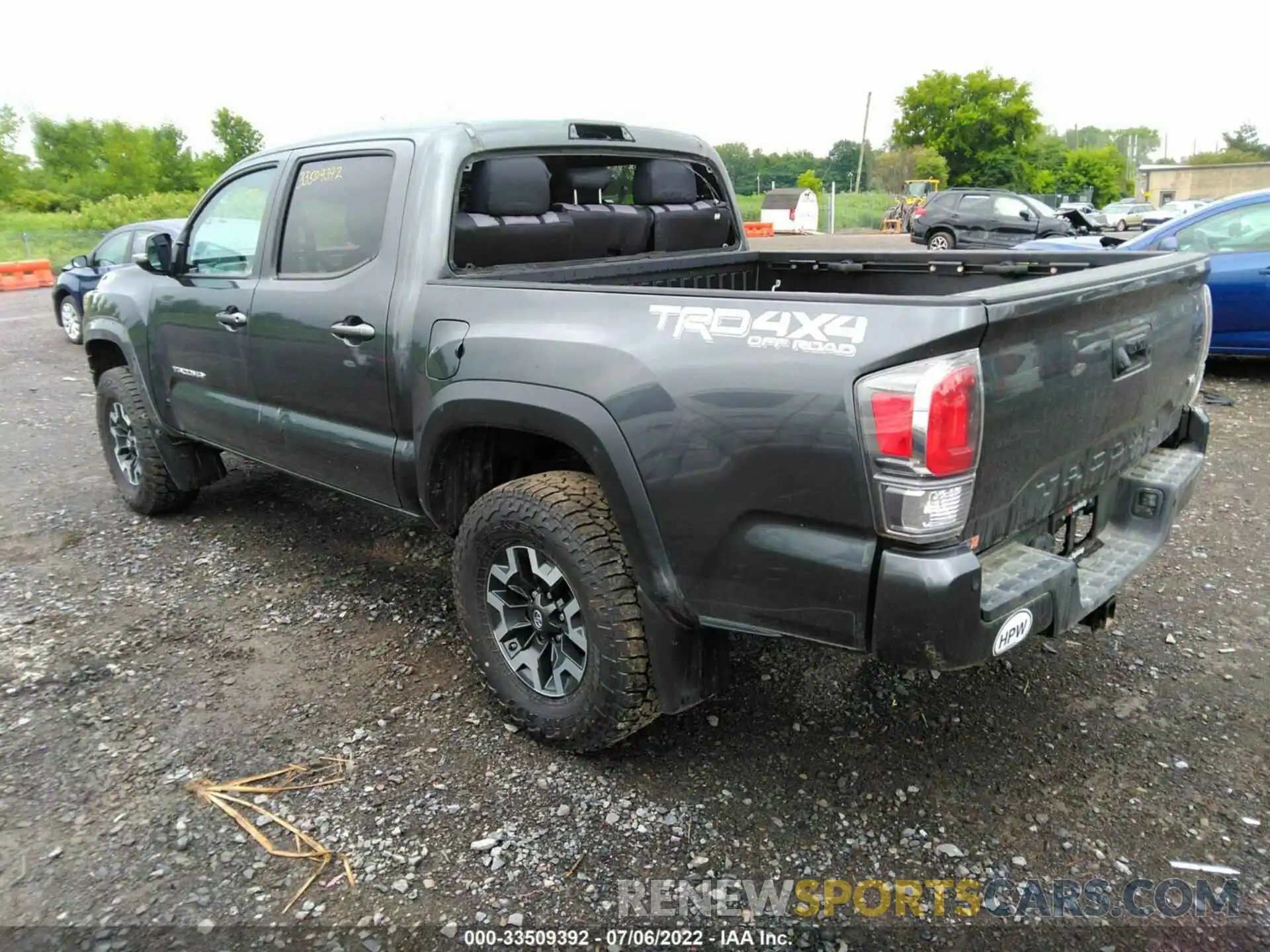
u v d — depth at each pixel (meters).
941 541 2.03
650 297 2.43
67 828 2.55
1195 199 69.25
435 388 2.93
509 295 2.77
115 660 3.46
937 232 20.38
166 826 2.56
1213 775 2.71
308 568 4.31
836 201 46.69
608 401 2.43
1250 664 3.29
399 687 3.27
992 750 2.86
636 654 2.56
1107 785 2.69
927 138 64.56
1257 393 7.12
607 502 2.63
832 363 2.05
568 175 3.72
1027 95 62.41
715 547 2.31
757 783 2.73
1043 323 2.14
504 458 3.15
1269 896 2.27
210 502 5.22
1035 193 66.31
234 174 4.00
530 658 2.88
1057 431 2.30
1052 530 2.58
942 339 1.92
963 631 2.04
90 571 4.29
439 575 4.22
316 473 3.68
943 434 1.93
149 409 4.58
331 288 3.34
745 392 2.18
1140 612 3.68
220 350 3.96
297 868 2.40
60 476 5.83
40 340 11.97
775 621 2.29
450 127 3.18
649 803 2.64
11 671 3.37
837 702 3.13
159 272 4.18
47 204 53.75
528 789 2.71
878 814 2.59
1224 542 4.32
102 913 2.25
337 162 3.44
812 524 2.16
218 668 3.40
